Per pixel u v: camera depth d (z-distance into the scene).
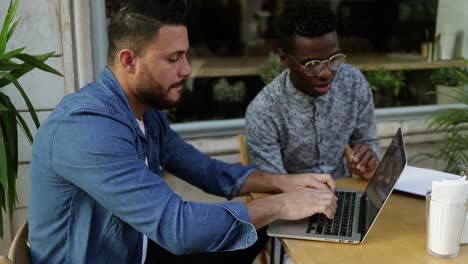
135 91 1.31
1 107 1.68
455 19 3.03
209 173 1.68
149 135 1.48
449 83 2.87
